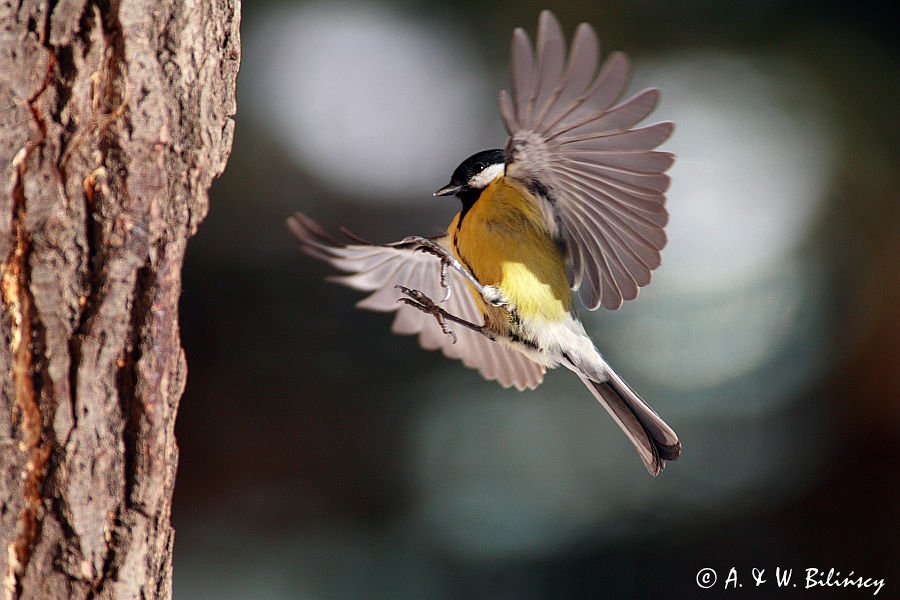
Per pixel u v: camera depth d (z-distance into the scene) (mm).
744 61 11000
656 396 10938
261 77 11148
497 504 10758
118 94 4305
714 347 11016
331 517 10742
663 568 10453
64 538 4215
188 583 10211
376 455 10930
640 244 5965
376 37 11352
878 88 10914
